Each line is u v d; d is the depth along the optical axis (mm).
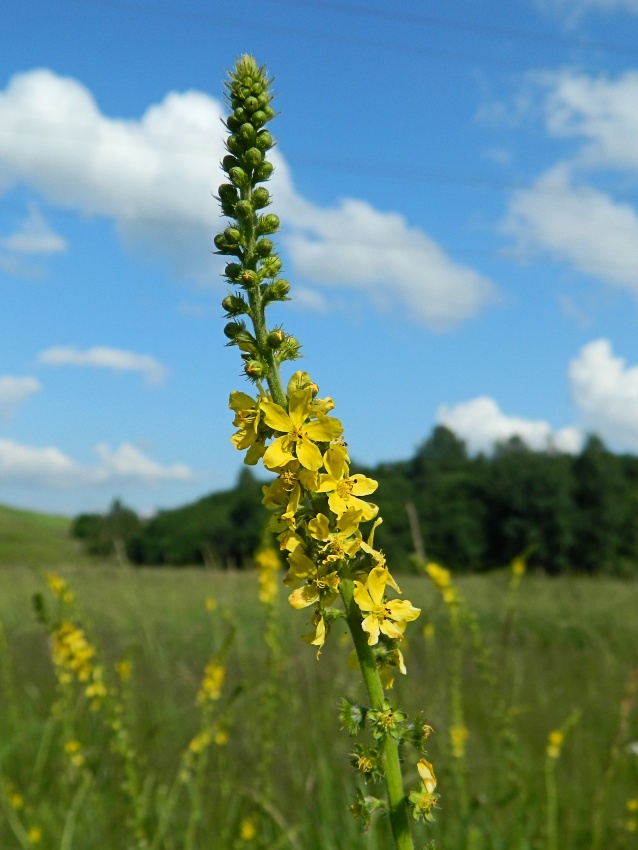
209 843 6078
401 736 2350
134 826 5547
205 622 12945
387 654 2410
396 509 34906
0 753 7316
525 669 10242
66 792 6574
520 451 62531
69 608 6430
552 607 14391
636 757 7535
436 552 58406
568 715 8562
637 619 13547
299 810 6379
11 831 6418
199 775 6004
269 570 7141
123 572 15711
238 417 2498
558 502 56250
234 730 8508
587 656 11195
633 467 66938
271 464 2375
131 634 11203
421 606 11492
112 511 40125
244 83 2719
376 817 5832
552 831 5930
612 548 55500
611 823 6508
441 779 6578
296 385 2508
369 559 2445
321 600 2387
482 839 5840
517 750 7180
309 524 2361
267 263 2568
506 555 57938
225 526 41812
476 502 59062
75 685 8477
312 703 7949
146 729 7688
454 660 6805
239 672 9836
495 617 13867
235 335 2527
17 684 9484
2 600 15258
